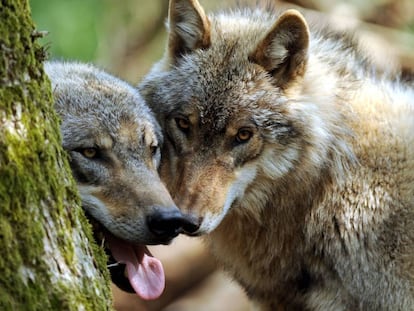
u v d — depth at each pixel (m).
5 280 6.23
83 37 23.11
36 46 6.84
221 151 10.16
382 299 10.85
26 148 6.52
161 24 25.89
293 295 11.66
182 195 9.77
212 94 10.27
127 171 9.15
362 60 11.77
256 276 11.67
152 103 10.70
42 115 6.77
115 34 25.23
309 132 10.55
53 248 6.61
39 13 22.77
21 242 6.37
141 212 8.83
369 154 10.91
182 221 8.91
